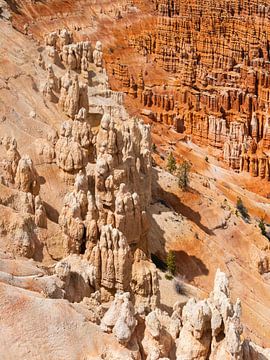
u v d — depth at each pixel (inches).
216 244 3275.1
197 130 5935.0
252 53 6628.9
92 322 1143.6
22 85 2773.1
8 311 1035.3
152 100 6250.0
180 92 6250.0
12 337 997.2
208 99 6131.9
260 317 2950.3
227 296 1221.1
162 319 1298.0
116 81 6368.1
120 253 1754.4
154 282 1974.7
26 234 1643.7
